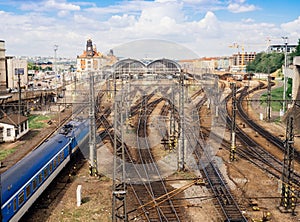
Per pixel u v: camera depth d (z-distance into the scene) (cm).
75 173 3312
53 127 5631
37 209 2523
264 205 2567
